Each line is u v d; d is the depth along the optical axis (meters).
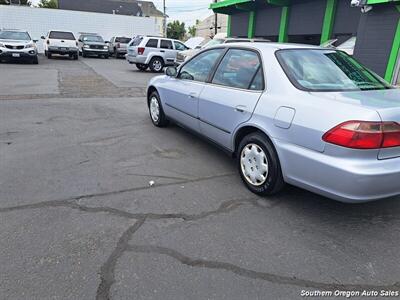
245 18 19.78
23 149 4.75
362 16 11.43
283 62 3.47
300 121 2.97
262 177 3.47
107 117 6.89
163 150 4.96
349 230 3.00
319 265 2.53
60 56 24.47
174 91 5.27
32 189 3.54
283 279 2.37
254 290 2.26
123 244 2.68
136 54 16.70
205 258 2.55
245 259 2.56
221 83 4.20
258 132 3.52
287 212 3.27
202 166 4.40
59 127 5.98
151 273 2.37
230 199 3.50
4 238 2.69
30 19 28.53
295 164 3.04
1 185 3.61
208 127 4.41
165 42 17.08
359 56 11.73
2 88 9.81
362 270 2.49
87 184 3.72
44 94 9.20
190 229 2.93
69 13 29.64
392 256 2.66
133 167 4.27
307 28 15.08
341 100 2.90
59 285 2.23
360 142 2.60
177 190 3.67
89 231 2.83
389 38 10.65
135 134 5.73
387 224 3.12
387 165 2.68
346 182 2.65
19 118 6.49
